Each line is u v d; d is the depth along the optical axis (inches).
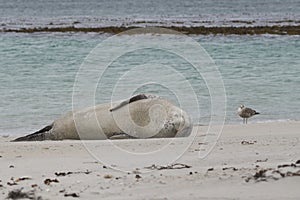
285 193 880.9
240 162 1250.0
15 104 2470.5
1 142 1707.7
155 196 902.4
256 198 861.8
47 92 2746.1
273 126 1935.3
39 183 1037.2
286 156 1321.4
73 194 927.7
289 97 2657.5
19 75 3321.9
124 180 1031.0
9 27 6865.2
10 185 1033.5
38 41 5251.0
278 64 3791.8
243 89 2844.5
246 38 5428.2
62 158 1375.5
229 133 1787.6
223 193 898.1
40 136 1759.4
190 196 891.4
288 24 7224.4
